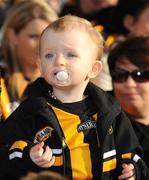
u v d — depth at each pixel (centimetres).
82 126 581
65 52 575
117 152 587
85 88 594
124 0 985
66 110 582
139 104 740
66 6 1106
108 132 582
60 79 573
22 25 851
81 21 589
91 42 584
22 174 566
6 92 743
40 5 870
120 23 979
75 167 573
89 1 1070
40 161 550
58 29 578
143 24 980
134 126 719
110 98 594
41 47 582
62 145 571
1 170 570
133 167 587
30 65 830
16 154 564
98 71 592
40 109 575
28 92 609
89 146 579
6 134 573
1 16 1088
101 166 577
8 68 831
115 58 741
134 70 736
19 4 876
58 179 468
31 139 573
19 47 844
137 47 737
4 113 710
